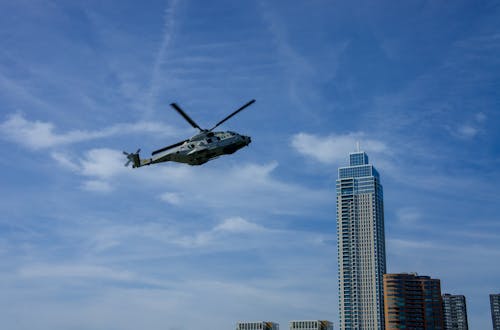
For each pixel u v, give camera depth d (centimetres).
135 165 8488
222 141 8038
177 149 8106
